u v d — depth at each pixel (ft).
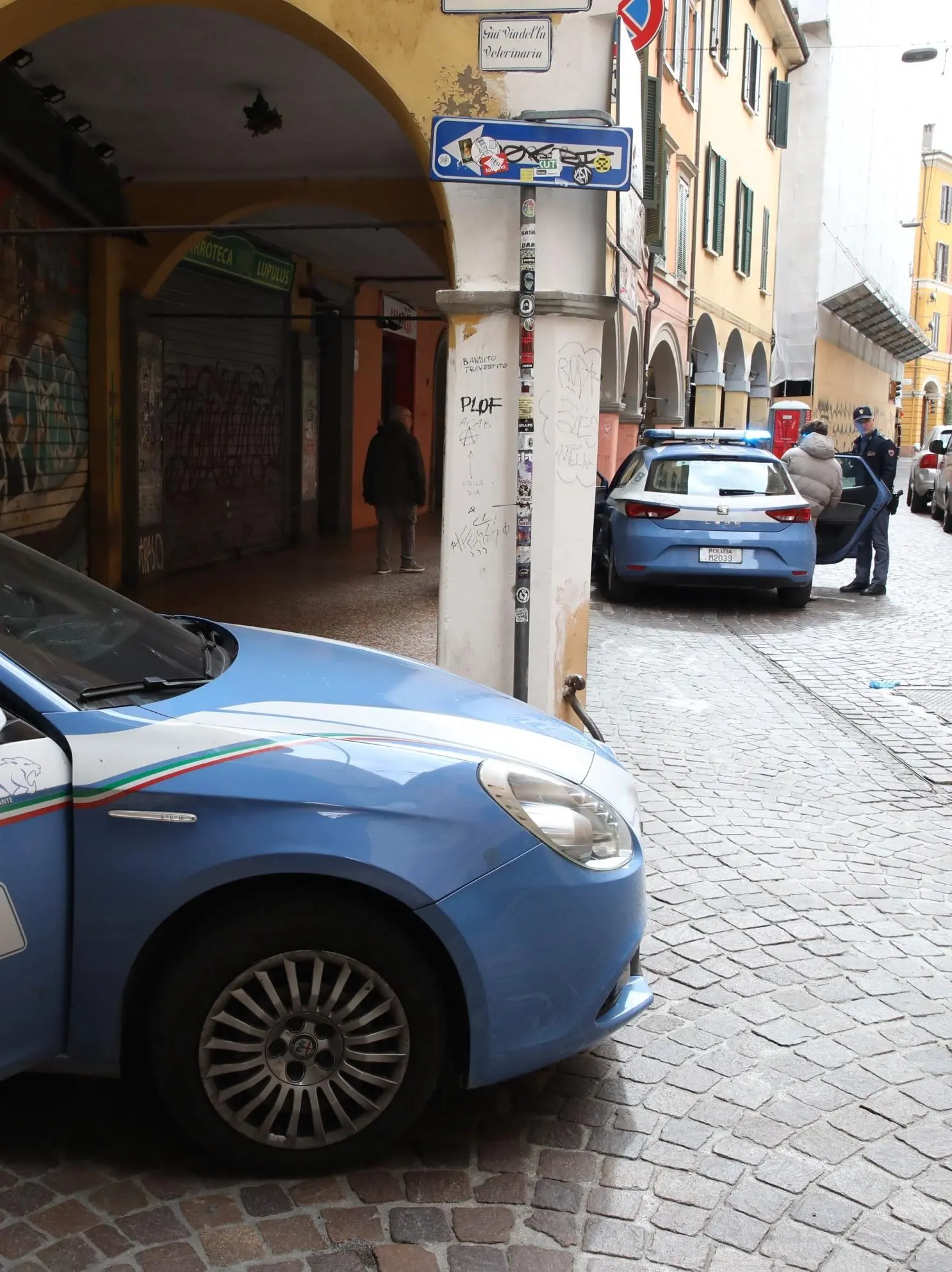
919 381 231.50
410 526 43.88
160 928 9.09
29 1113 10.37
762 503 37.81
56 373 32.48
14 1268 8.40
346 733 9.71
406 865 9.07
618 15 19.48
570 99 19.65
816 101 115.34
